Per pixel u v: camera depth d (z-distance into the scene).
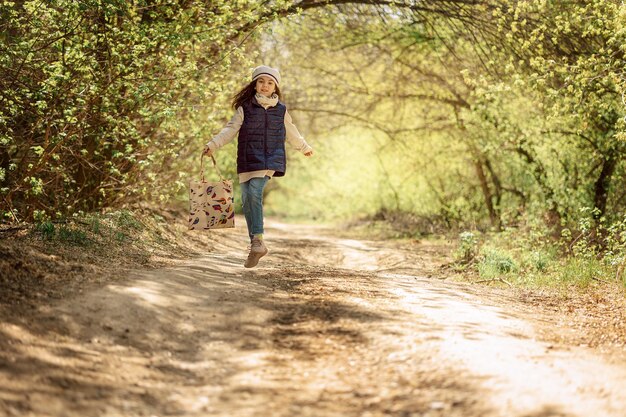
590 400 3.70
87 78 7.96
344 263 13.32
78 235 7.15
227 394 3.90
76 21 8.10
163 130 10.38
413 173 21.47
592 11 10.42
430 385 3.98
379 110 20.94
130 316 4.93
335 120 22.70
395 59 18.42
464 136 18.56
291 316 5.44
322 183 28.92
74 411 3.53
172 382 4.07
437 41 15.80
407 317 5.51
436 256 13.88
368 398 3.84
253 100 6.65
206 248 10.71
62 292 5.18
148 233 9.33
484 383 3.94
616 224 9.87
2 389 3.57
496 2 12.87
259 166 6.61
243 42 10.62
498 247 12.52
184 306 5.40
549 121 13.41
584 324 6.02
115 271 6.20
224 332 4.97
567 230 10.94
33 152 8.95
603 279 8.80
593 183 13.73
